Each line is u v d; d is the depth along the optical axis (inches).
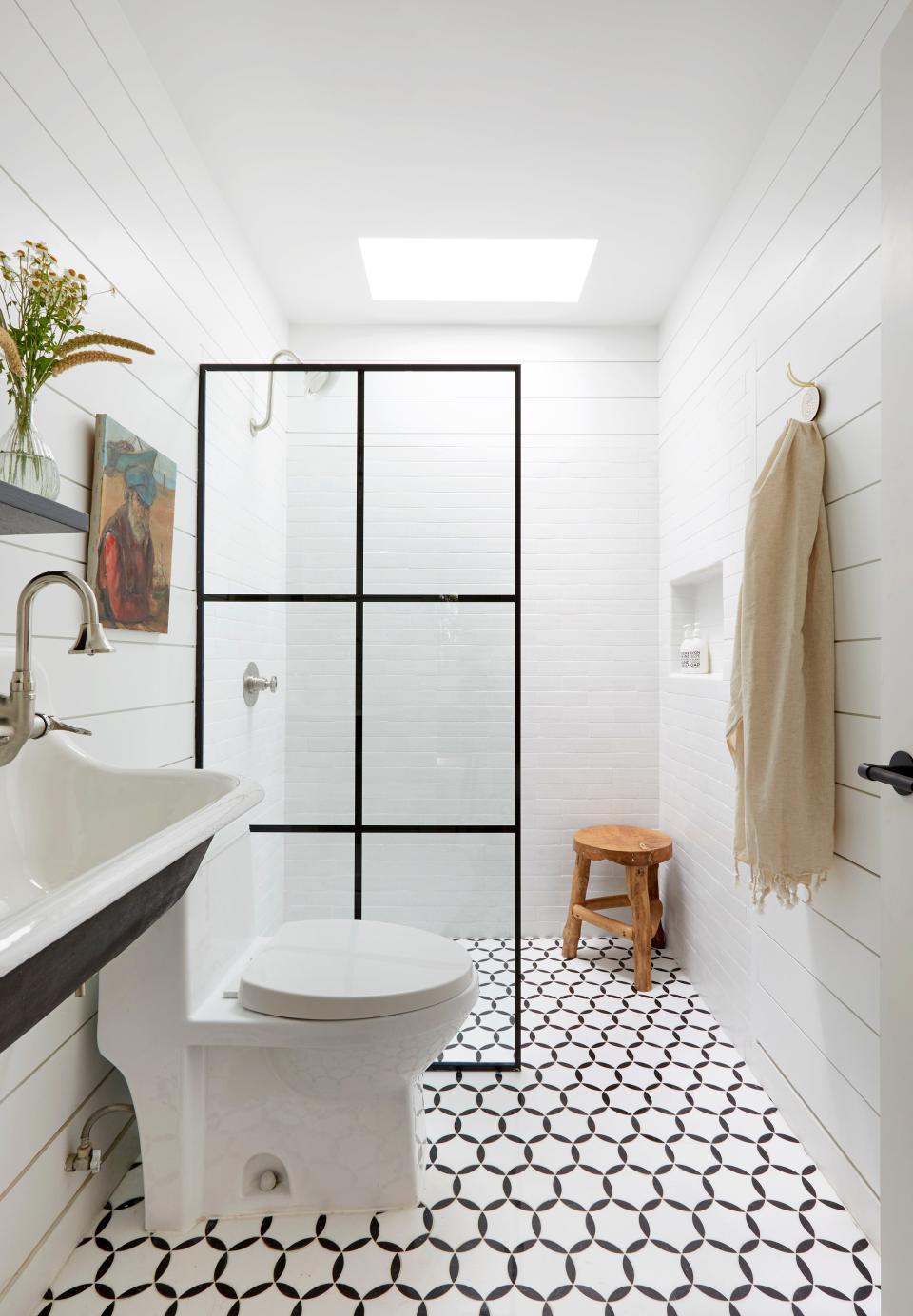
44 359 44.5
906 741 44.4
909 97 43.6
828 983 64.1
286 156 83.4
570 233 98.9
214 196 87.4
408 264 110.5
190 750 81.4
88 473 58.4
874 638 58.1
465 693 83.0
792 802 63.4
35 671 50.2
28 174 49.8
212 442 83.3
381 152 83.0
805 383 69.9
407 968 60.6
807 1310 50.7
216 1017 56.7
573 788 124.0
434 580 83.0
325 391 83.1
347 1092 58.4
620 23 66.4
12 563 48.6
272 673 83.4
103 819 49.6
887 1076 45.6
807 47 68.7
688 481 109.1
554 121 78.6
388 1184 59.9
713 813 96.3
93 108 58.7
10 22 47.6
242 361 98.4
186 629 80.4
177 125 76.1
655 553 124.2
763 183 81.4
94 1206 58.5
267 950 64.1
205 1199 58.9
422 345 124.9
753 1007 80.9
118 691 63.9
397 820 83.0
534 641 124.5
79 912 24.6
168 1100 57.2
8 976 21.3
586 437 124.6
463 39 67.7
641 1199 61.2
